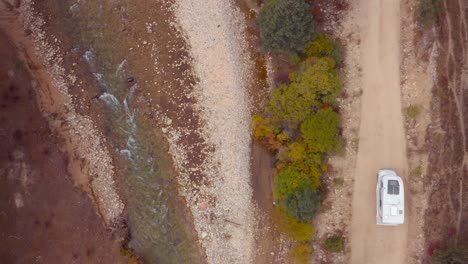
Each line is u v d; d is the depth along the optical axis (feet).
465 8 93.35
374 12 96.58
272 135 99.09
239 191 103.50
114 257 106.01
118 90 110.11
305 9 90.48
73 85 111.86
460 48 93.15
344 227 96.68
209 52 105.70
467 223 91.45
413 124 94.32
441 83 92.89
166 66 107.65
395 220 90.63
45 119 110.01
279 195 96.27
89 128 110.63
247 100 104.63
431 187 93.40
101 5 111.34
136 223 107.45
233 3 105.81
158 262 105.29
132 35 109.50
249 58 105.19
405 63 95.04
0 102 108.27
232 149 104.27
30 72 111.45
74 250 106.52
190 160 106.01
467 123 92.53
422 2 91.76
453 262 86.74
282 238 100.63
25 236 105.50
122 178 109.09
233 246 102.63
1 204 105.50
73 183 108.68
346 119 96.68
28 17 114.52
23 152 107.86
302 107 93.15
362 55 96.53
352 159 96.27
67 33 113.19
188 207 105.40
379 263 95.04
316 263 97.81
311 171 94.43
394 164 95.04
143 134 108.68
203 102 106.01
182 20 107.45
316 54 94.27
